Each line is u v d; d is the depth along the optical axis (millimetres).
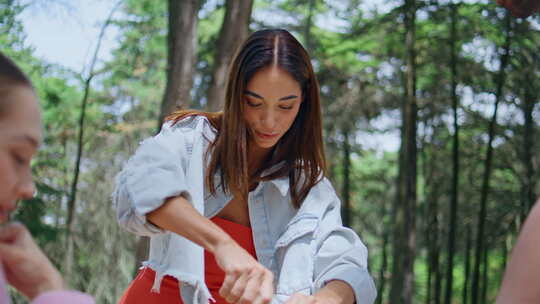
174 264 2410
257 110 2432
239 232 2611
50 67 15258
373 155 22750
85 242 17984
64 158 17609
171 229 2203
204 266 2520
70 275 15438
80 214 18203
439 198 20891
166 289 2498
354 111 18906
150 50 18578
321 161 2650
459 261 23047
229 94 2471
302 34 19328
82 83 16672
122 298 2586
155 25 18172
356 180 22594
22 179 1171
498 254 22906
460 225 20500
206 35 17516
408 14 17312
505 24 16281
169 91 10703
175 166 2328
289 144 2627
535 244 1359
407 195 17672
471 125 18531
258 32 2457
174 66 10719
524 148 17562
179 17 10758
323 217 2646
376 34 18312
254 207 2605
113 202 2344
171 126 2541
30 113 1166
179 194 2256
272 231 2613
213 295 2521
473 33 17016
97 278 17953
